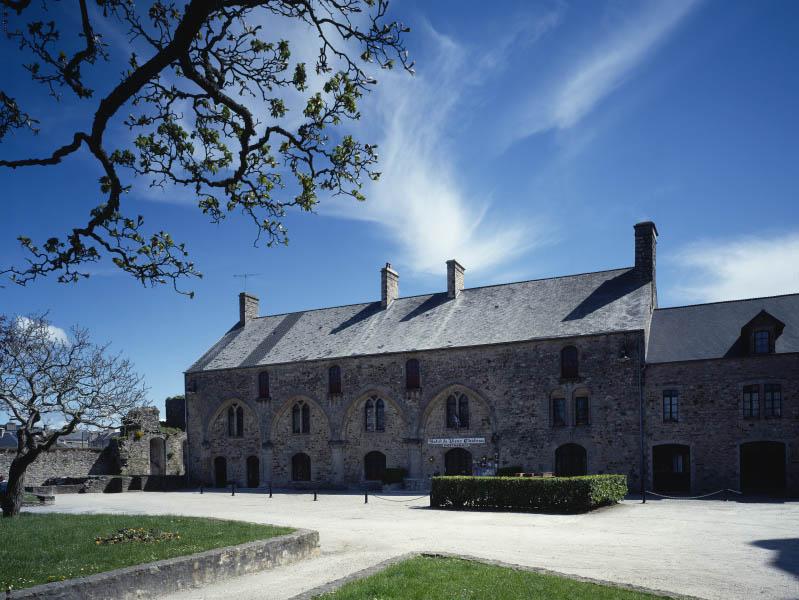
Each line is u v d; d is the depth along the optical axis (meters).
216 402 40.06
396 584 9.10
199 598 9.59
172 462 44.31
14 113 8.01
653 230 32.75
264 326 43.88
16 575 9.38
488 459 30.97
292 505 25.92
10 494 17.66
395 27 8.48
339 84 9.14
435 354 33.41
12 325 18.09
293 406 37.69
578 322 30.81
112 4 8.12
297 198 10.17
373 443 34.59
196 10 7.25
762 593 9.55
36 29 7.86
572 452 29.67
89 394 18.16
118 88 7.66
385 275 39.84
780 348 26.31
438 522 18.86
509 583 9.23
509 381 31.28
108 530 13.89
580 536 15.48
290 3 8.18
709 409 27.08
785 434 25.53
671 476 27.66
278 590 10.05
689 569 11.31
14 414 17.83
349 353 35.88
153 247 9.98
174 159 9.78
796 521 18.06
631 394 28.52
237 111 8.95
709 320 29.86
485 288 37.34
